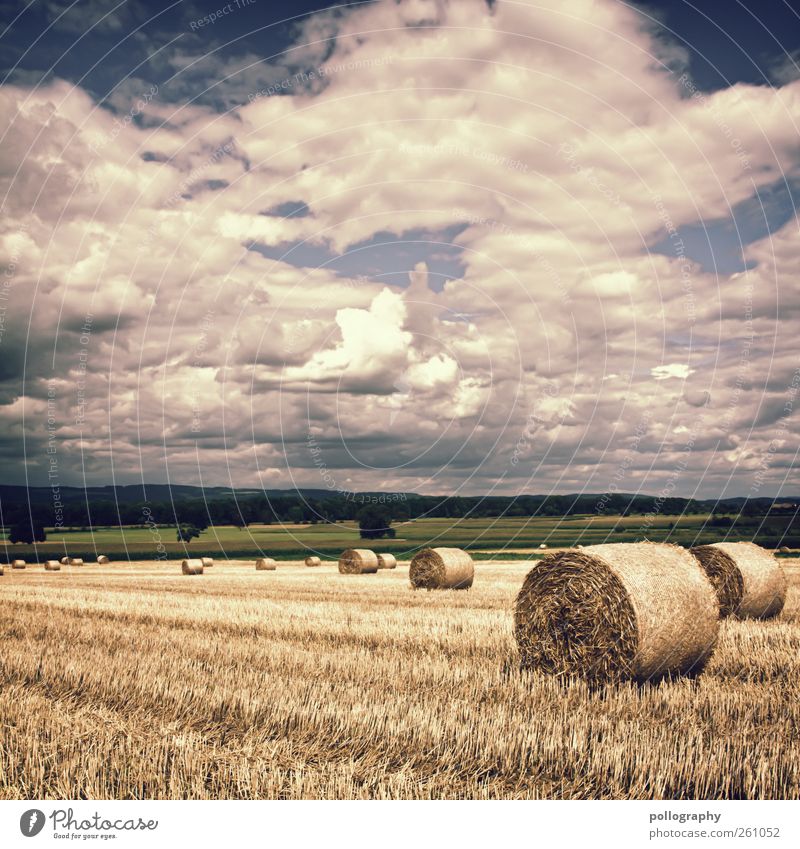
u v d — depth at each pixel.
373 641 12.91
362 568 35.81
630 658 10.26
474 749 7.04
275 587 27.61
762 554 16.94
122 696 8.95
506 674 10.37
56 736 7.40
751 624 14.84
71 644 12.75
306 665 10.62
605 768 6.51
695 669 10.69
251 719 7.99
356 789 6.26
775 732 7.35
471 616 16.27
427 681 9.59
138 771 6.52
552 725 7.49
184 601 20.88
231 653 11.59
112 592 25.25
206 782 6.47
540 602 11.39
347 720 7.71
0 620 16.53
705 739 7.18
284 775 6.58
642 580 10.46
